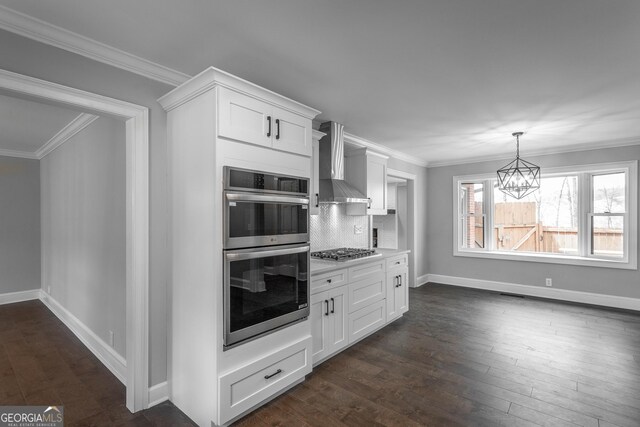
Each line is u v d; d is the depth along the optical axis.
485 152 5.30
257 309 2.14
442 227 6.16
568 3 1.65
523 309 4.52
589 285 4.79
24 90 1.78
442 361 2.96
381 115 3.44
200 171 2.06
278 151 2.32
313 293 2.76
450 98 2.97
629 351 3.15
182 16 1.74
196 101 2.10
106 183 2.96
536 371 2.77
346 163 4.32
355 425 2.08
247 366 2.08
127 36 1.93
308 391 2.47
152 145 2.31
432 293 5.41
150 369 2.29
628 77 2.52
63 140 4.07
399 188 6.23
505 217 5.64
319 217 4.01
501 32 1.92
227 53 2.15
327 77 2.53
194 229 2.11
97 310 3.15
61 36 1.87
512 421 2.11
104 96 2.08
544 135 4.24
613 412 2.20
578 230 4.95
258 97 2.16
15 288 5.00
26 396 2.44
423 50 2.13
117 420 2.14
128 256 2.25
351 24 1.83
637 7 1.67
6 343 3.44
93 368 2.88
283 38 1.97
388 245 6.37
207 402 1.99
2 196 4.89
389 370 2.80
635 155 4.42
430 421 2.12
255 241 2.12
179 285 2.24
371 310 3.54
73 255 3.79
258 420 2.12
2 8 1.66
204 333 2.02
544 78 2.54
